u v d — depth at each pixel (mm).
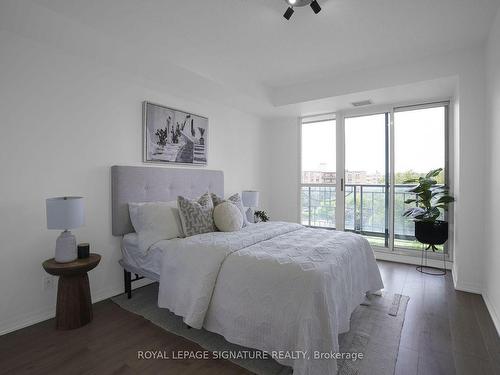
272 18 2229
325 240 2352
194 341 1960
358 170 4285
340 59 3012
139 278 2766
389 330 2098
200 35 2461
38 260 2223
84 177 2506
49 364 1710
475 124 2766
